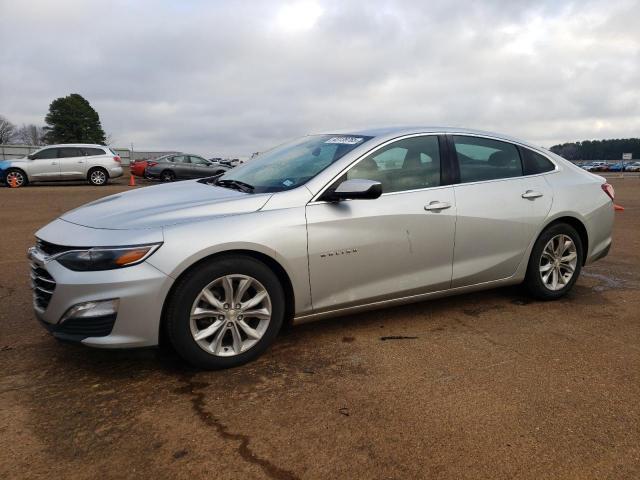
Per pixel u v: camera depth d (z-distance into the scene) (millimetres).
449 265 3908
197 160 24922
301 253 3271
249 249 3090
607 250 4879
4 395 2828
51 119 78188
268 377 3059
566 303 4512
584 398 2828
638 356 3391
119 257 2824
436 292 3920
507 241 4152
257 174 3922
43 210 11641
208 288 3025
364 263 3521
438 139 4016
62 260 2898
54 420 2576
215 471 2193
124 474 2170
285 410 2682
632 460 2291
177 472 2186
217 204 3236
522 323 3992
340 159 3570
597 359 3334
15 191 16703
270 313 3227
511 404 2752
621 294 4805
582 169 4840
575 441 2426
